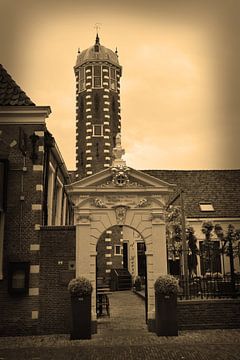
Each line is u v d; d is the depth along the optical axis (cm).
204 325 1296
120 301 2289
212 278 1462
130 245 3538
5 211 1316
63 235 1331
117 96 4297
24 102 1387
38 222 1327
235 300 1315
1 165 1329
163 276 1257
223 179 2911
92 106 4166
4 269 1291
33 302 1280
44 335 1254
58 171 1880
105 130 4122
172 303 1222
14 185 1345
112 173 1375
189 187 2850
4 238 1308
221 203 2750
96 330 1272
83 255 1313
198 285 1434
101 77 4225
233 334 1211
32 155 1365
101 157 4069
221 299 1320
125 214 1363
